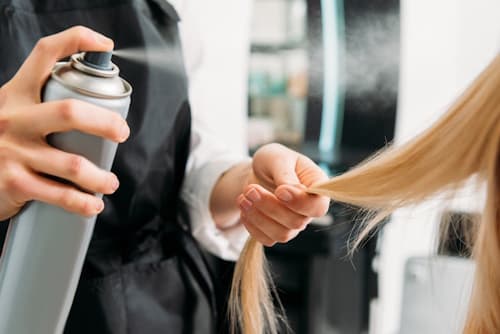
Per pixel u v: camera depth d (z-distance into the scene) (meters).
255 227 0.61
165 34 0.75
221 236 0.81
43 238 0.48
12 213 0.50
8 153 0.46
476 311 0.51
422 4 1.77
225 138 1.62
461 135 0.45
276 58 1.90
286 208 0.57
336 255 1.32
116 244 0.72
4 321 0.50
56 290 0.49
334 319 1.50
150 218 0.75
